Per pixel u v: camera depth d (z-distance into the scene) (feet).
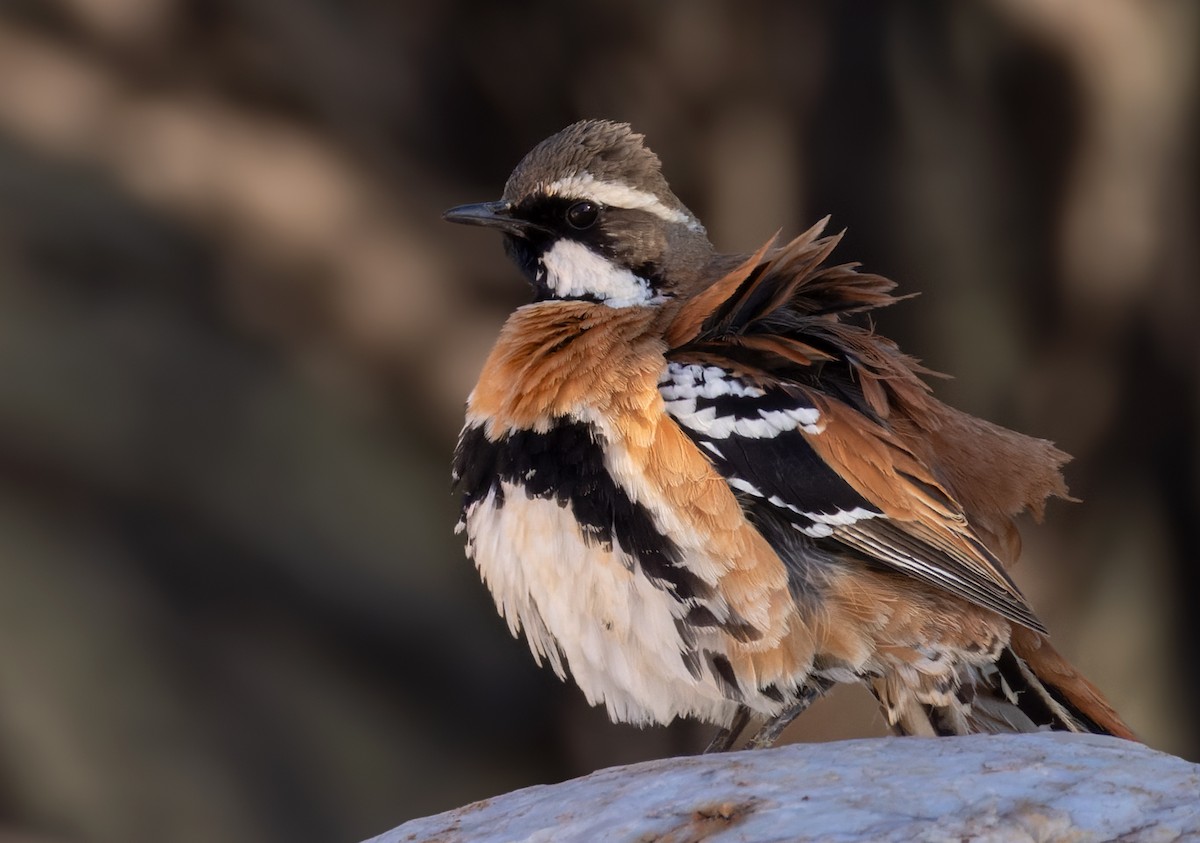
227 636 43.14
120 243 45.39
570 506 25.25
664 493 24.93
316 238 46.60
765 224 47.67
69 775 40.40
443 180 48.34
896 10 47.44
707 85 47.67
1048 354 49.32
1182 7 48.26
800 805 19.47
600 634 25.67
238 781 41.78
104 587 42.22
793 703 26.20
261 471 44.65
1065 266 48.73
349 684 44.01
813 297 29.14
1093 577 49.47
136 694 41.50
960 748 21.06
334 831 42.22
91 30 46.98
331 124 47.52
